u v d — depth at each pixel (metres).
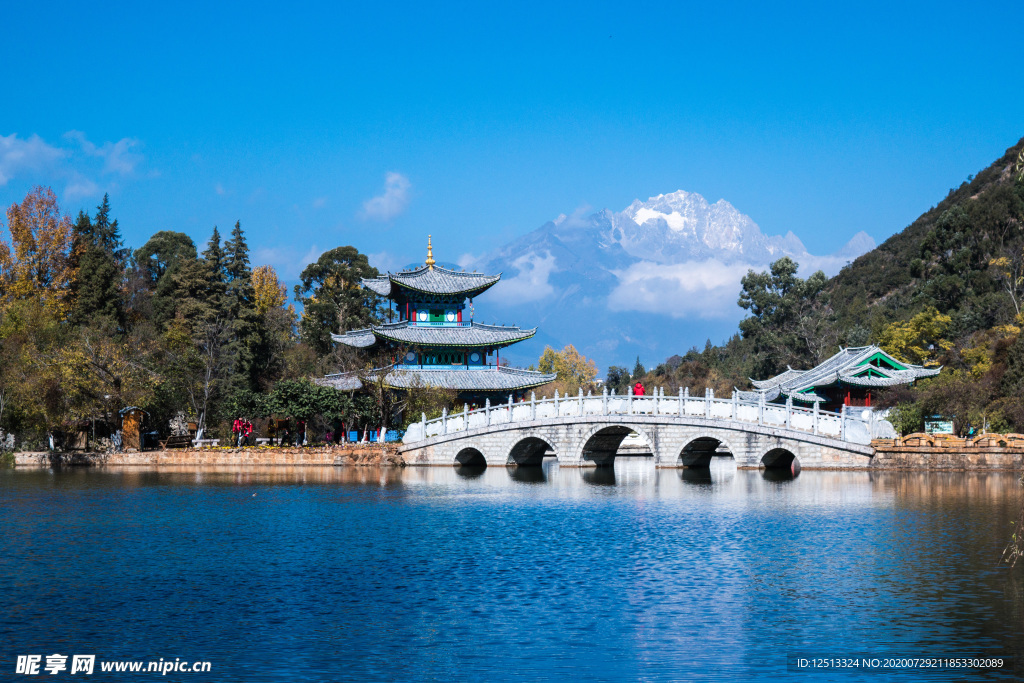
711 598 32.81
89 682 25.30
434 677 25.42
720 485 64.31
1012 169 193.62
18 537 44.88
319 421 93.12
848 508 51.94
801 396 90.44
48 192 121.06
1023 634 28.53
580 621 30.25
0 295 114.38
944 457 68.69
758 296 162.50
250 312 123.62
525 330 102.25
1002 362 85.25
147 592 34.16
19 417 86.19
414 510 53.50
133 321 127.44
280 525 48.28
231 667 26.30
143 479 71.62
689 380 159.38
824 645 27.69
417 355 100.75
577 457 74.44
